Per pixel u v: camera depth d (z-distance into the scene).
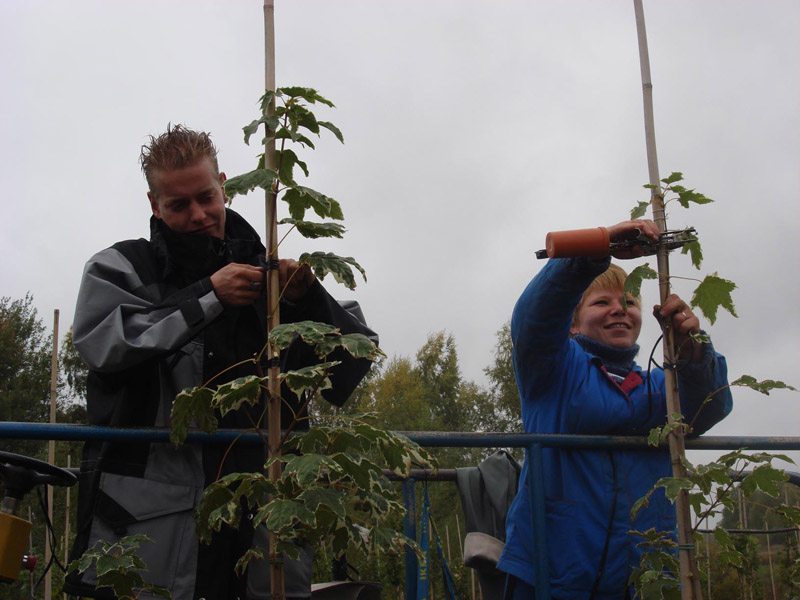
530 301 2.53
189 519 2.07
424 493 3.00
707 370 2.50
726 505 1.98
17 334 20.12
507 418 25.45
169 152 2.35
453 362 26.81
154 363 2.19
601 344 2.85
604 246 2.09
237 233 2.56
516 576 2.54
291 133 1.64
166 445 2.14
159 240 2.35
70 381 17.66
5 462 2.04
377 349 1.49
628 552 2.49
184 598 2.00
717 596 6.28
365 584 2.84
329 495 1.43
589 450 2.60
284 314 2.28
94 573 1.99
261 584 2.09
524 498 2.64
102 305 2.17
